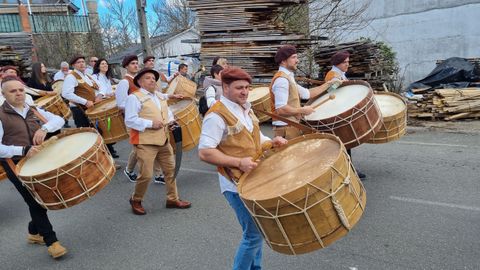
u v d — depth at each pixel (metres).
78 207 5.27
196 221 4.55
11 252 4.21
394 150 6.52
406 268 3.30
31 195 3.70
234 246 3.93
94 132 4.06
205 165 6.66
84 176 3.51
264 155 2.95
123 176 6.43
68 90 6.51
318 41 10.59
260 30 9.37
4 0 27.02
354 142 3.91
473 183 4.89
